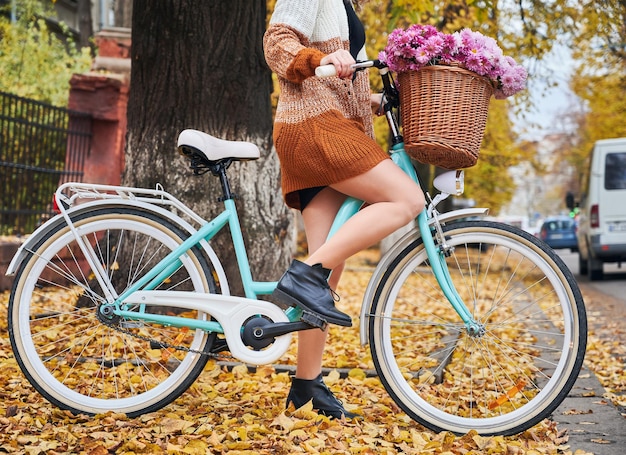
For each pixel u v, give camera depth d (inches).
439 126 116.5
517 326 286.5
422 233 131.6
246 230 218.5
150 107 220.5
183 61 218.2
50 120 388.2
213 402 146.1
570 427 144.6
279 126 125.1
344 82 125.3
